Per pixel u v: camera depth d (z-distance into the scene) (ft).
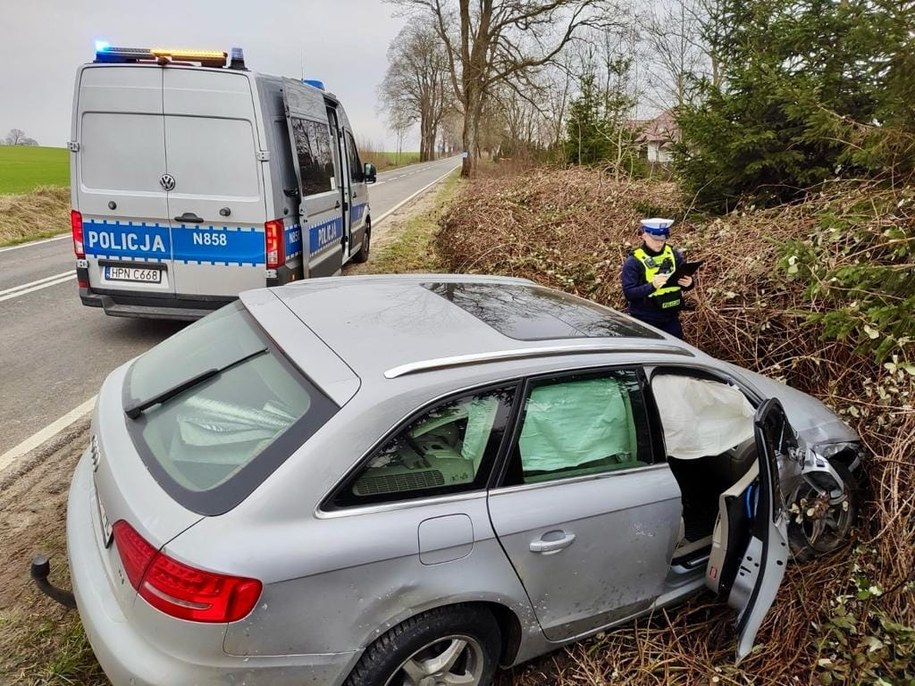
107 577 6.82
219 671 6.08
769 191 21.84
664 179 34.45
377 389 6.90
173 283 19.51
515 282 11.91
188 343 8.97
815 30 20.06
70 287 27.68
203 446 6.96
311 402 6.85
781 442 9.57
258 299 9.36
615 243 24.20
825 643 9.26
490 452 7.47
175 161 18.56
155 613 6.06
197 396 7.68
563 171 41.45
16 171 91.76
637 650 9.12
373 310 8.82
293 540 6.19
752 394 10.24
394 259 35.58
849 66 19.77
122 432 7.56
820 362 14.96
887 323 11.23
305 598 6.22
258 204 18.89
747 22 22.75
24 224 43.55
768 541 8.46
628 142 43.29
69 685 7.93
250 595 5.97
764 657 9.27
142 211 18.86
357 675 6.73
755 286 17.37
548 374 7.93
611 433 8.54
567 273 23.88
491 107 110.01
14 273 30.01
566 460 8.10
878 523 11.14
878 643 8.84
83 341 20.57
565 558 7.86
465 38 107.24
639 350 9.04
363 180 32.96
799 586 10.28
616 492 8.28
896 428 11.89
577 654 9.02
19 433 14.12
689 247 20.61
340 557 6.32
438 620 7.06
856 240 15.14
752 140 20.26
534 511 7.57
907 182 16.69
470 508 7.19
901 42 15.17
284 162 20.01
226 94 18.17
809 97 18.90
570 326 9.30
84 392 16.55
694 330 18.01
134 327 22.26
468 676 7.72
